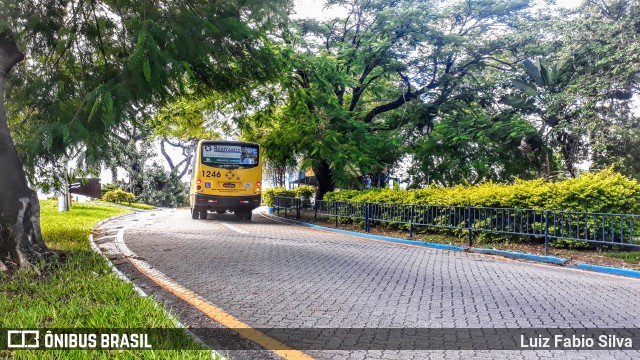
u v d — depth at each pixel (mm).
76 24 8609
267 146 21953
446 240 12570
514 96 20859
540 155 20359
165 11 7859
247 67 9625
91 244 9922
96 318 4355
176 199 40281
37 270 6613
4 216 7211
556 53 19062
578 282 7320
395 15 19000
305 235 14289
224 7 8297
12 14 7254
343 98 23266
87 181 11070
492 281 7266
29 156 8391
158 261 8422
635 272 8008
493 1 20266
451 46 20312
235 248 10484
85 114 7441
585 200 10352
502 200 11688
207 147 19453
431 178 22172
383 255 10078
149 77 6535
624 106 17891
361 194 18359
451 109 20859
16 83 8562
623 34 15820
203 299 5738
